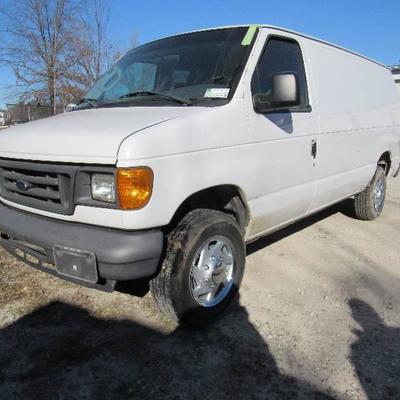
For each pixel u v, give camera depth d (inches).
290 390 99.7
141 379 103.0
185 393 98.6
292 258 177.9
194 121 111.7
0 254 170.4
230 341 117.9
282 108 130.6
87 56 834.2
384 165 240.8
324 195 173.9
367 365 108.1
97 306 134.3
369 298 143.6
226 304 128.1
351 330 123.7
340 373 105.2
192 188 111.0
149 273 105.3
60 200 107.7
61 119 125.4
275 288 149.5
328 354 112.5
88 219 104.6
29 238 111.9
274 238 202.5
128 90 147.4
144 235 103.0
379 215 244.7
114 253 99.5
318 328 124.6
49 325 124.3
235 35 141.4
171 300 113.7
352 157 190.5
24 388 99.7
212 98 125.4
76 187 104.0
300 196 156.3
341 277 160.4
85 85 839.1
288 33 153.6
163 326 124.4
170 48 152.3
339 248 191.6
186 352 113.0
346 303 139.9
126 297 139.6
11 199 121.0
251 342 117.5
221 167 119.0
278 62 145.8
